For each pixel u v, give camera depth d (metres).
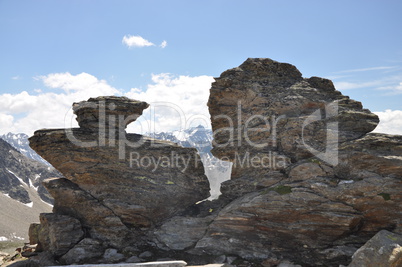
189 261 18.20
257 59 23.98
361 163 18.14
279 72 23.72
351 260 16.52
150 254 18.89
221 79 23.28
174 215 21.80
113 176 20.88
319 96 22.25
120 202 20.47
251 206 18.92
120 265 16.30
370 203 17.27
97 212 20.08
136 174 21.30
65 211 20.61
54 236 18.86
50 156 20.62
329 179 18.42
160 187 21.42
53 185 20.47
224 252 18.72
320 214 17.78
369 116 20.34
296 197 18.33
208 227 20.03
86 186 20.80
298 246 18.14
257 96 22.66
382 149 18.16
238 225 19.06
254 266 17.30
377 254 14.63
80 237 19.30
